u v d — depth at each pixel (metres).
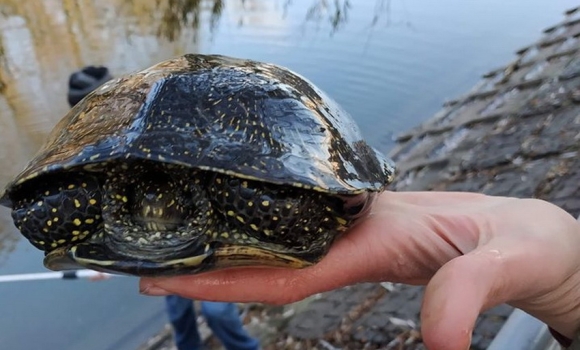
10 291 0.50
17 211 0.17
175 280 0.18
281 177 0.15
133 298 0.49
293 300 0.18
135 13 1.05
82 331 0.47
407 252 0.18
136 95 0.17
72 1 1.09
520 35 0.94
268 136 0.16
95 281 0.51
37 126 0.74
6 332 0.46
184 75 0.17
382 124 0.72
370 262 0.18
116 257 0.16
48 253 0.18
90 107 0.18
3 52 0.90
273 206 0.15
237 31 0.97
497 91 0.75
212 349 0.43
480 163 0.58
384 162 0.22
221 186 0.16
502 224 0.17
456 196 0.21
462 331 0.13
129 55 0.91
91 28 1.01
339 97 0.76
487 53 0.88
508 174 0.54
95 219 0.17
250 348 0.40
